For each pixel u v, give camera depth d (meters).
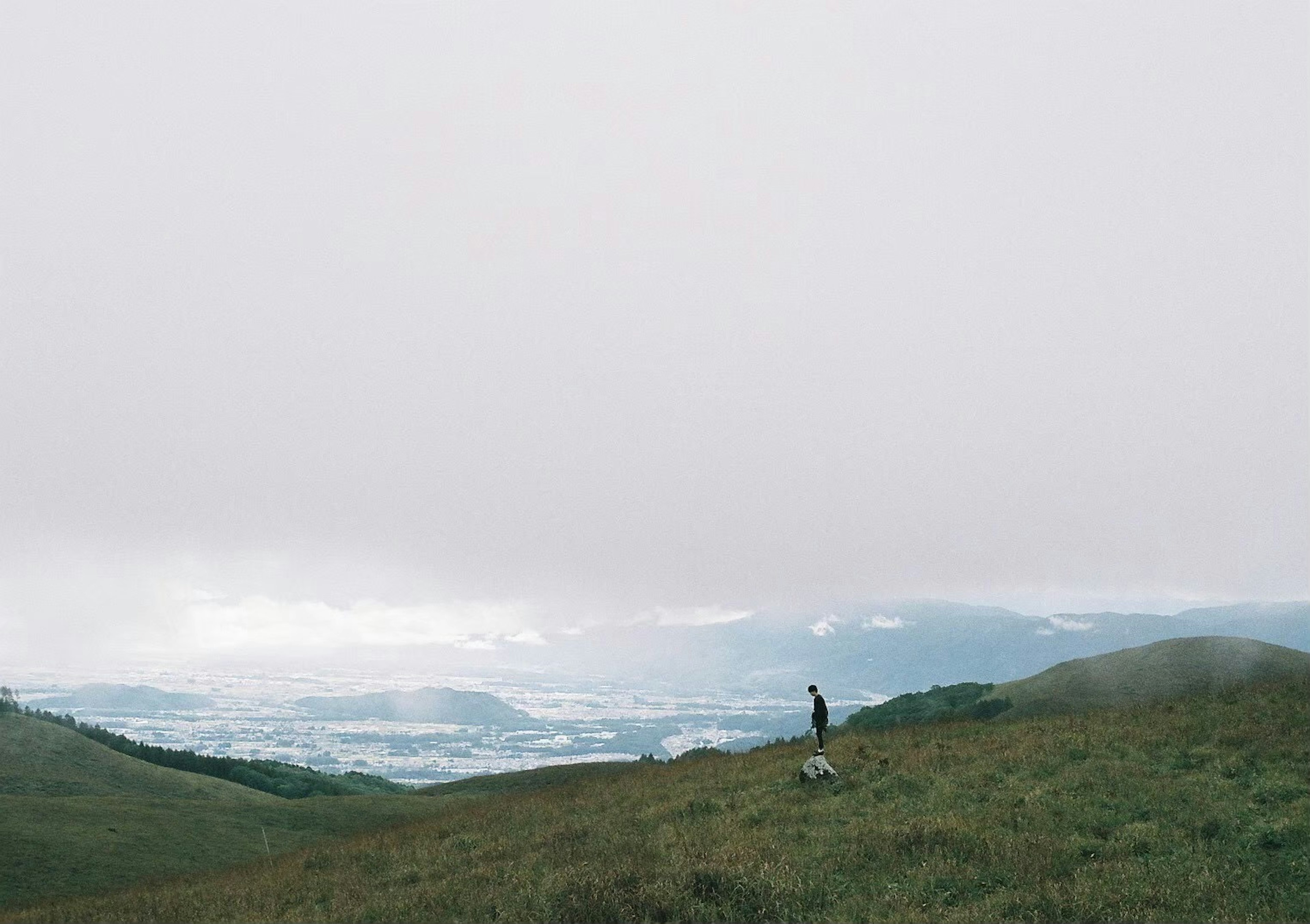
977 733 30.92
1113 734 26.00
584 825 24.97
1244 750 21.91
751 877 16.02
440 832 29.91
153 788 85.19
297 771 141.38
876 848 17.34
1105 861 15.69
